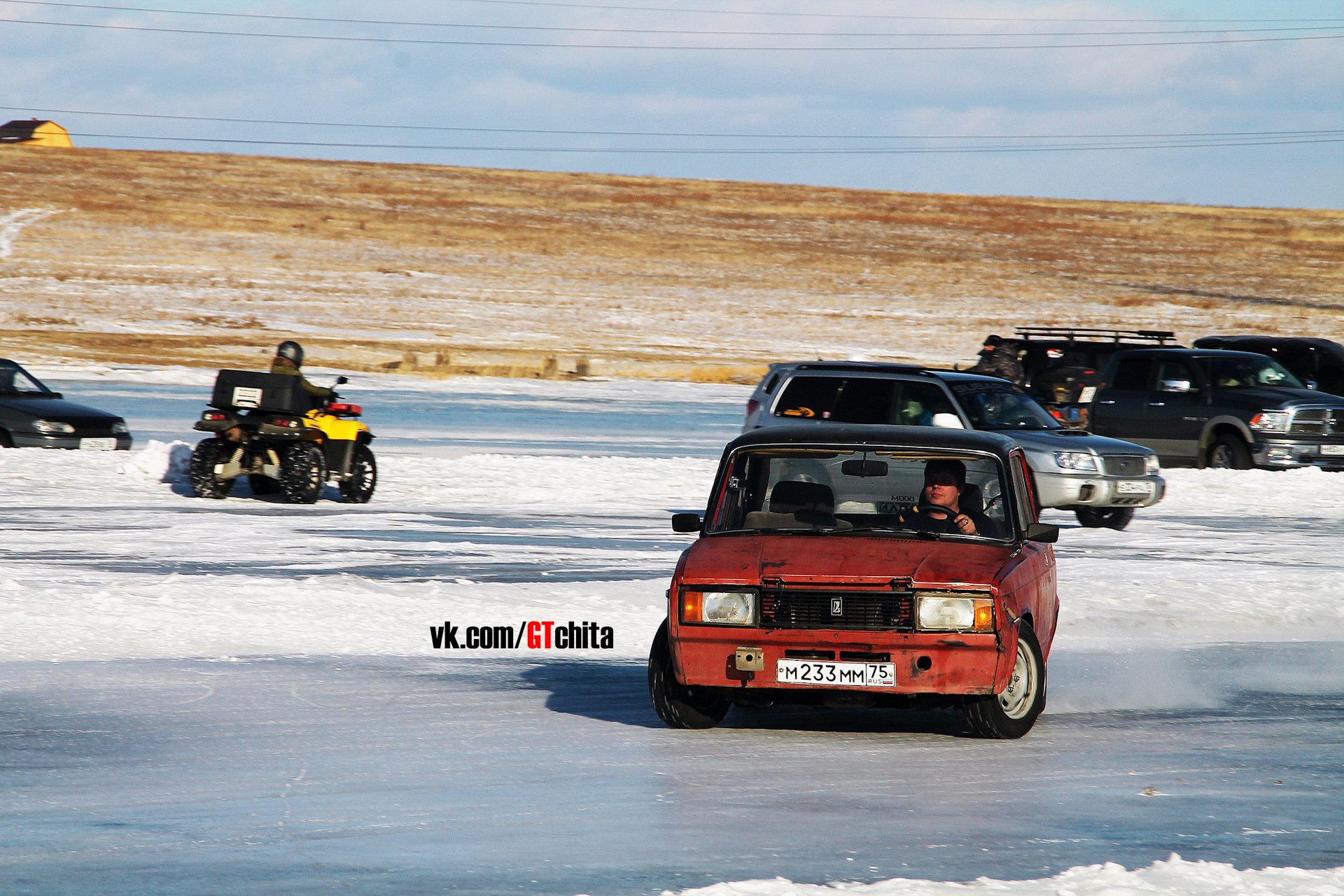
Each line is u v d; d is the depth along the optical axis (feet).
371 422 357.41
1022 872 60.75
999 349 295.07
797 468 96.37
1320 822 70.03
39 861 61.46
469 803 72.08
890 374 201.87
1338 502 242.37
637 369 570.05
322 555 164.86
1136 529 210.18
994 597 83.05
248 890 57.72
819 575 84.38
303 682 102.12
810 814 70.38
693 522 95.96
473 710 95.61
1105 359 321.32
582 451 311.88
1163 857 63.41
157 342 591.37
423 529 191.83
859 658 83.30
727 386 527.81
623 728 91.20
